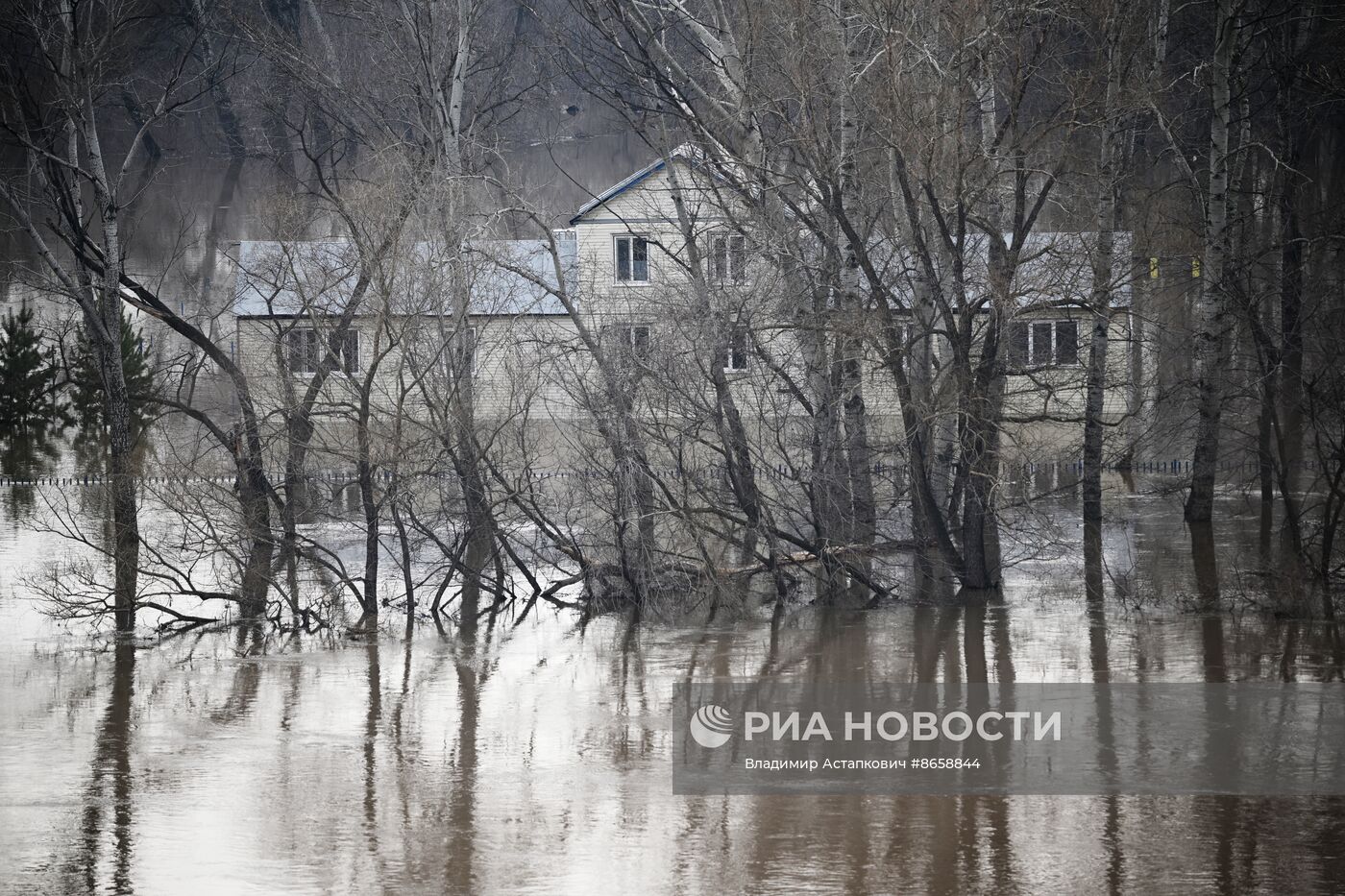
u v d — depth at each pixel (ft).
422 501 194.08
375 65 301.43
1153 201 276.00
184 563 201.57
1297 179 267.59
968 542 199.11
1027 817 107.55
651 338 196.34
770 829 105.60
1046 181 195.42
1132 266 234.17
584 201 523.29
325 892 94.32
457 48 260.21
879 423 211.61
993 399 197.57
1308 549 200.54
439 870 98.07
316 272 226.17
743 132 213.66
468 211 216.33
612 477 193.67
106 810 110.83
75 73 191.93
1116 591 196.13
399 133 268.82
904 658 161.99
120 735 132.57
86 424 398.62
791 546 207.51
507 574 200.64
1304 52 259.60
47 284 206.59
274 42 294.05
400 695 147.84
